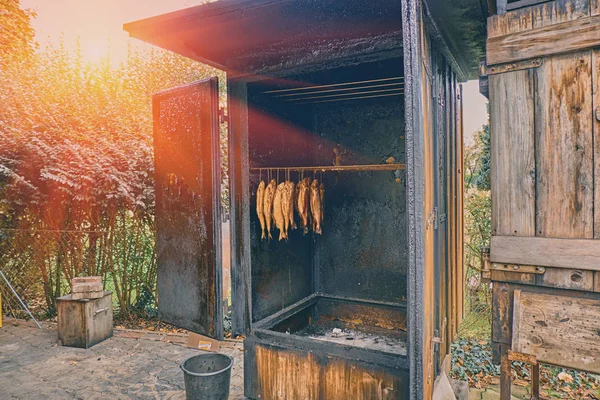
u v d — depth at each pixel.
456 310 3.74
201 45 3.04
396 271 3.67
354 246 3.87
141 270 5.70
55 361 4.20
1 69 6.38
